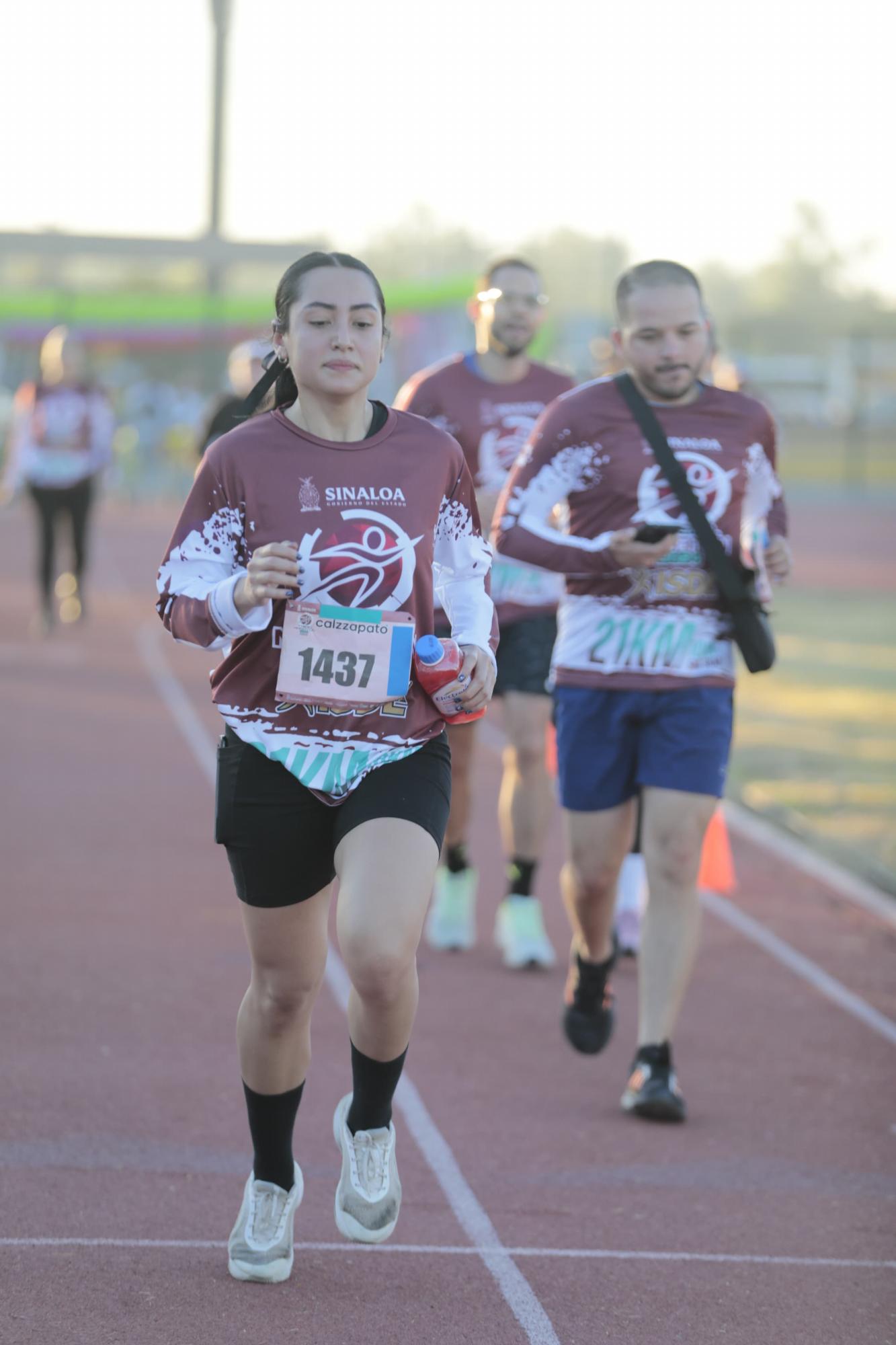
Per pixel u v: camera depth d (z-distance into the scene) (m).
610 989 11.46
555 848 18.53
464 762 14.10
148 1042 11.59
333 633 7.43
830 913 16.11
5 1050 11.29
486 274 14.16
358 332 7.46
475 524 7.99
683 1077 11.52
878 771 23.08
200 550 7.56
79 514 33.00
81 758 21.81
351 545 7.47
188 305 75.44
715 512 10.79
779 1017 12.92
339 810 7.51
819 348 160.75
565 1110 10.76
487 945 14.83
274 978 7.64
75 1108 10.23
